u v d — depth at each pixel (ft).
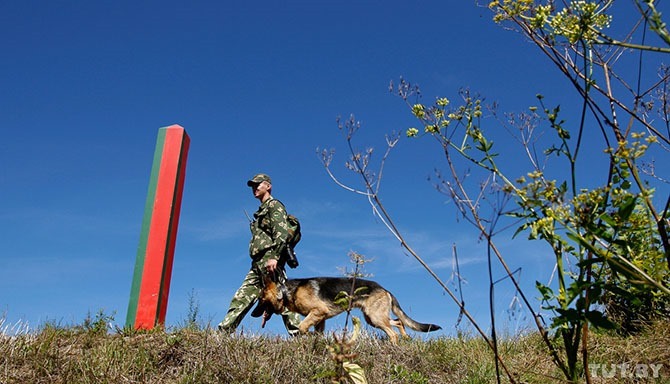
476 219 6.84
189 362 16.96
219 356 17.17
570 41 6.89
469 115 8.16
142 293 21.68
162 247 22.31
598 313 6.51
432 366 18.01
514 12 7.30
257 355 17.66
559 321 6.59
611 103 7.15
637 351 15.90
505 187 6.82
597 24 6.97
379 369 17.38
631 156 6.27
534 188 6.56
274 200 22.16
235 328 20.38
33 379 15.67
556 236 6.93
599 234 6.43
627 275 6.51
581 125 6.92
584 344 6.79
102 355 17.06
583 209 6.40
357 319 8.96
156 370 16.76
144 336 19.24
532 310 6.97
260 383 15.96
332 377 8.80
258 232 22.13
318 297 23.36
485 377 16.69
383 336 20.92
